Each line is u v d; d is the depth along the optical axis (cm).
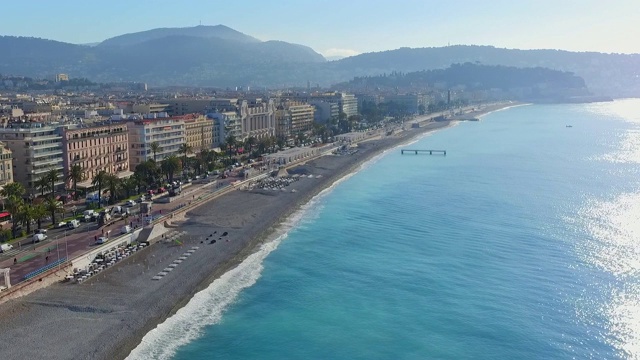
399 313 13538
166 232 19738
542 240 18700
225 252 17850
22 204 17875
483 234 19588
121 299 13975
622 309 13438
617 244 18075
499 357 11538
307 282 15538
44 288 14250
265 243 19062
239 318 13338
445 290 14800
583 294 14300
